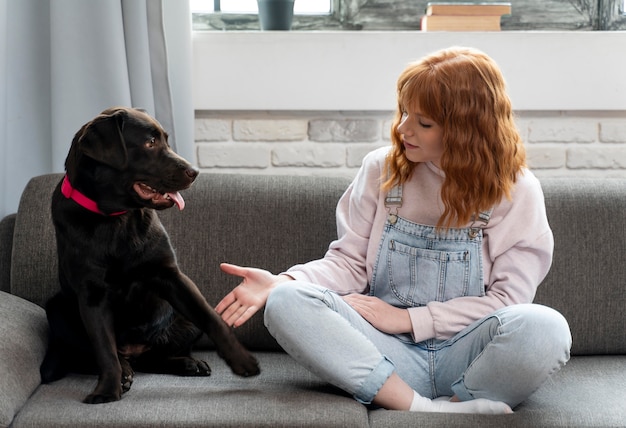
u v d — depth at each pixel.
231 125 2.66
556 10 2.80
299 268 1.93
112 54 2.40
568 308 2.11
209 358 2.07
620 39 2.58
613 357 2.11
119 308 1.90
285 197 2.19
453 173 1.82
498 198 1.85
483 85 1.81
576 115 2.65
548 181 2.24
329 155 2.68
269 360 2.04
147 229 1.88
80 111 2.42
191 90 2.54
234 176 2.26
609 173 2.67
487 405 1.68
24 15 2.49
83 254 1.82
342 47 2.58
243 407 1.64
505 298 1.84
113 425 1.59
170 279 1.91
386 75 2.59
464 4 2.62
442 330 1.83
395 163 1.94
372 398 1.71
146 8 2.43
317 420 1.59
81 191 1.82
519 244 1.88
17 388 1.69
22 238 2.16
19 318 1.92
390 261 1.92
